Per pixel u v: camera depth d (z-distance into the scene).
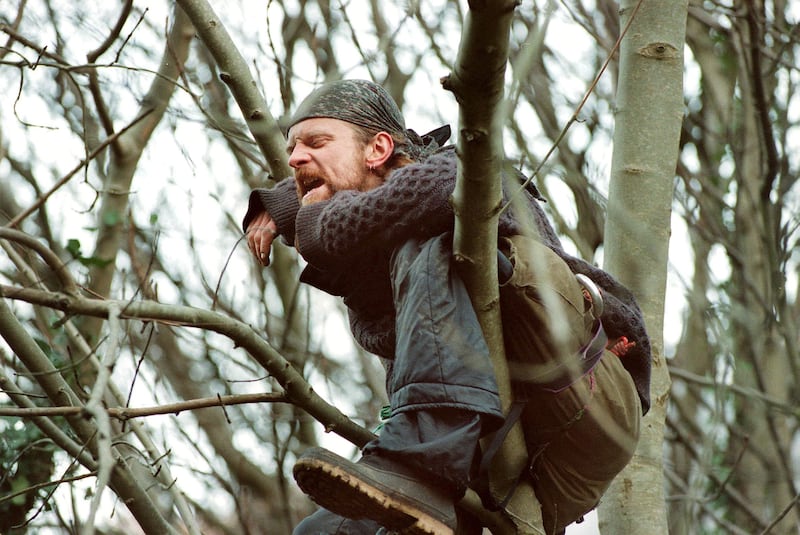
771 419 7.95
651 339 6.88
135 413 5.54
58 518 8.84
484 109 4.69
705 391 9.88
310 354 11.89
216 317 5.47
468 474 5.27
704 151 11.72
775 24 11.66
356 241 5.69
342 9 8.34
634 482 6.79
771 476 8.23
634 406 5.84
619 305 5.81
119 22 7.53
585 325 5.57
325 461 5.11
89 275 9.58
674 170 7.15
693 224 10.24
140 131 9.90
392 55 10.98
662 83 7.27
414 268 5.46
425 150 6.38
